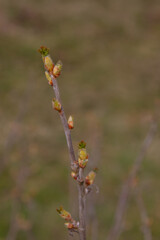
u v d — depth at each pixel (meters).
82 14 18.11
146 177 6.70
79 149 1.20
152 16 19.33
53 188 6.60
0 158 5.57
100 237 5.14
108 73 13.41
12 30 15.84
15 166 5.85
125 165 7.39
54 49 15.20
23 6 17.73
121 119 10.07
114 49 15.66
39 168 6.98
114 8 19.55
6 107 10.39
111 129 9.34
